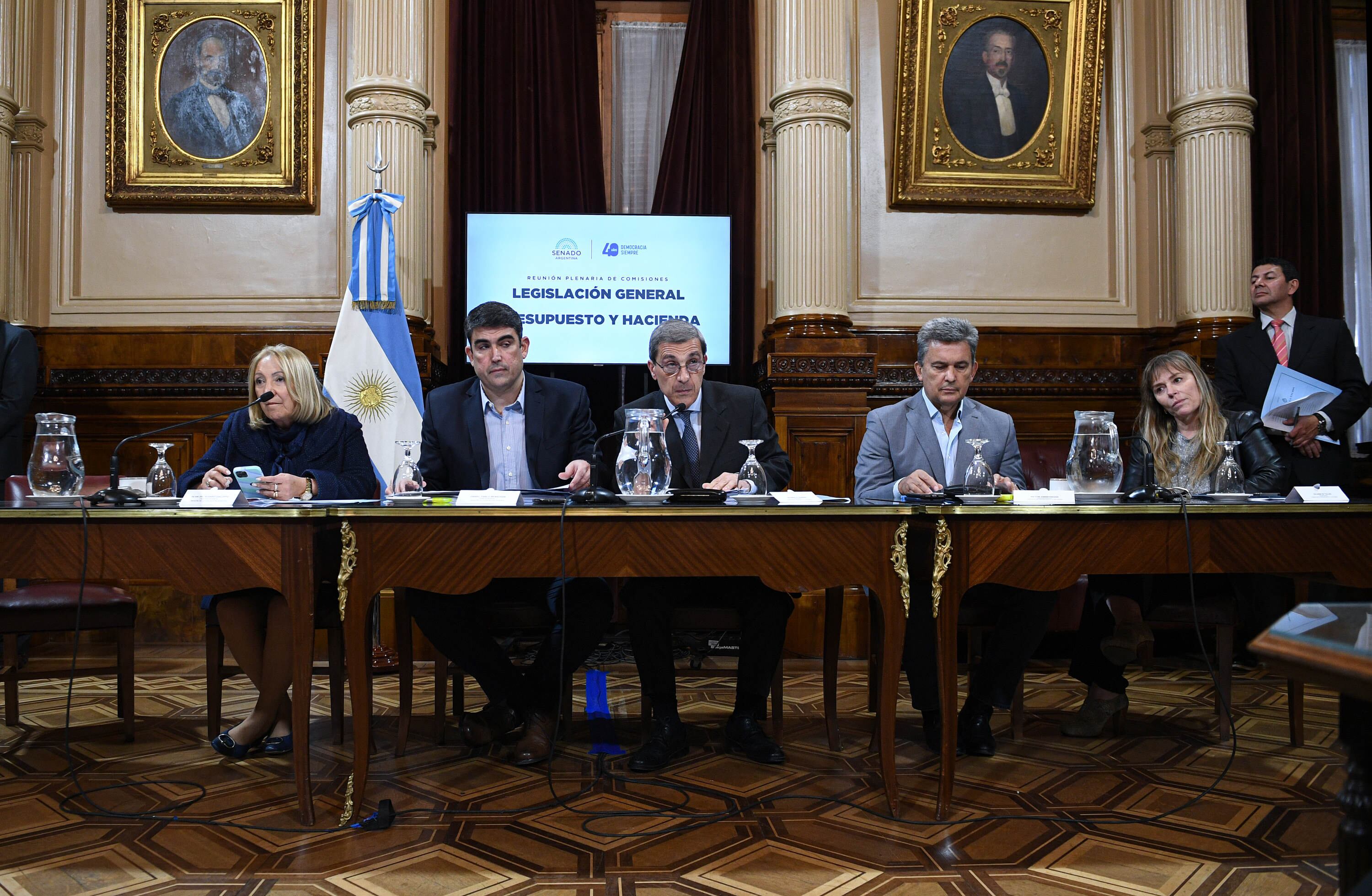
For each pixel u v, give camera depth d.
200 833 1.95
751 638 2.50
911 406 2.87
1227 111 4.32
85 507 1.97
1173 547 2.00
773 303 4.64
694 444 2.82
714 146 4.75
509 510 1.92
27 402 3.71
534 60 4.69
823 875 1.75
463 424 2.77
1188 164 4.41
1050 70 4.64
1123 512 1.96
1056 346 4.61
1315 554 2.05
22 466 3.77
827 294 4.21
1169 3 4.62
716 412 2.83
